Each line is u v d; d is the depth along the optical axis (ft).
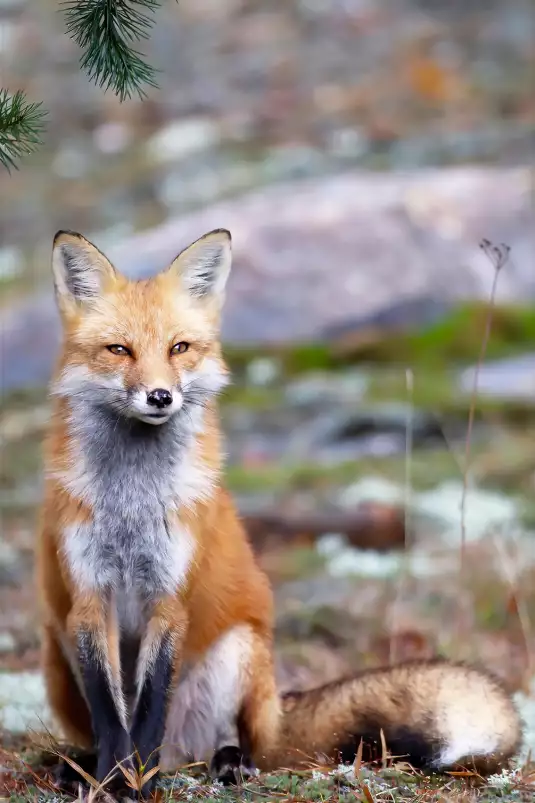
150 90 105.81
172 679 21.12
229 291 62.39
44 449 22.33
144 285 22.52
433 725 21.79
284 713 23.36
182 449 21.76
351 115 97.25
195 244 22.77
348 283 62.75
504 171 74.59
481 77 103.45
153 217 80.89
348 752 22.21
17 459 50.55
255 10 121.08
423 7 120.47
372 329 61.46
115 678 21.01
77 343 21.67
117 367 21.22
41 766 22.65
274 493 45.60
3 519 44.47
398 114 96.89
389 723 22.12
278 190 75.31
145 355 21.31
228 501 23.44
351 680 23.06
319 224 66.28
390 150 87.97
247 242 65.05
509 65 106.11
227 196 82.58
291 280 63.00
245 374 59.57
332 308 61.72
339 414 53.11
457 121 93.86
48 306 63.67
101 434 21.31
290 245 65.00
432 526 42.70
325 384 56.65
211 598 22.31
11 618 34.68
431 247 64.75
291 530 42.11
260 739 22.77
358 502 43.34
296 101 101.81
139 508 21.20
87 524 21.04
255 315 61.62
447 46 110.83
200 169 89.61
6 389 58.44
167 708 20.94
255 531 42.11
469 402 53.26
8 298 68.64
